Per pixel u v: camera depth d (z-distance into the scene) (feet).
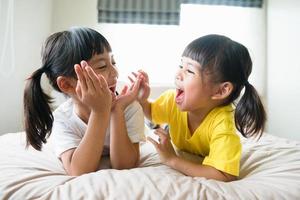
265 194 2.05
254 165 2.75
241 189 2.12
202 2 7.29
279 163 2.72
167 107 3.06
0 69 5.11
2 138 3.63
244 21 7.51
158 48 7.47
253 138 3.41
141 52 7.42
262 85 7.39
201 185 2.13
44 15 6.22
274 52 6.91
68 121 2.73
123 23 7.11
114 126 2.51
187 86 2.55
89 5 7.07
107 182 2.06
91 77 2.17
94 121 2.35
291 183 2.23
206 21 7.49
